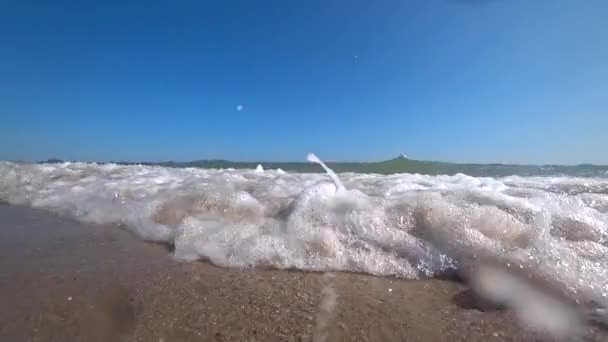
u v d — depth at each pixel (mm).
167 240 3062
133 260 2619
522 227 2484
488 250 2307
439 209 2734
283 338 1692
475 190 3262
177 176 6086
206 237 2879
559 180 5582
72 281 2248
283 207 3365
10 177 6719
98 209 4090
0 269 2457
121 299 2047
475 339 1636
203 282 2236
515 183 4891
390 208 2879
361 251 2504
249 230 2891
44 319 1856
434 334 1682
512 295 1951
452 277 2236
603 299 1834
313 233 2711
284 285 2191
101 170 7828
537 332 1656
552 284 1977
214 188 4047
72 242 3064
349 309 1904
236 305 1964
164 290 2133
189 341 1699
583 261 2105
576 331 1646
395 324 1765
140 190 4652
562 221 2580
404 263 2375
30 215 4156
